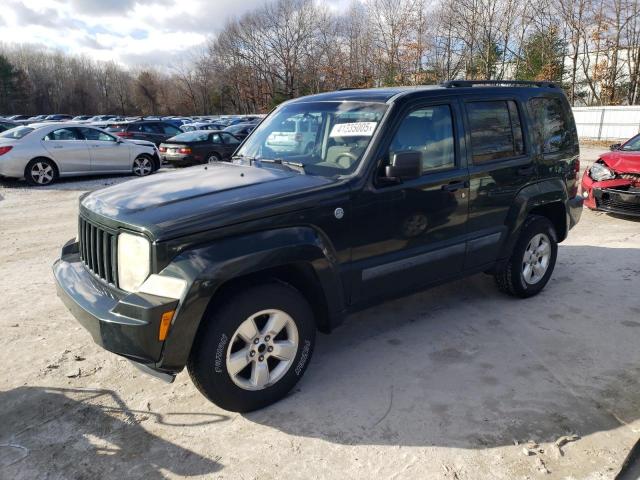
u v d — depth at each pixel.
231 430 3.04
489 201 4.33
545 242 4.99
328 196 3.29
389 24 44.03
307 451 2.85
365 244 3.53
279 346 3.24
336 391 3.44
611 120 25.80
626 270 5.80
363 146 3.61
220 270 2.81
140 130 19.47
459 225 4.14
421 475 2.65
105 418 3.15
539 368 3.71
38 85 96.19
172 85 93.31
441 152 3.99
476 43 40.69
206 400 3.35
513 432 2.98
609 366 3.73
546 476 2.63
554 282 5.46
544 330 4.32
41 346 4.06
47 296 5.12
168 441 2.94
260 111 65.94
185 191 3.27
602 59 36.34
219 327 2.93
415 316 4.65
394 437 2.96
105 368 3.74
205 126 28.20
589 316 4.59
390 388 3.46
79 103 98.00
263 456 2.81
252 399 3.16
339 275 3.42
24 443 2.92
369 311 4.78
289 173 3.66
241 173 3.70
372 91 4.14
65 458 2.80
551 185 4.88
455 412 3.19
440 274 4.11
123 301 2.78
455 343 4.11
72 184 13.00
